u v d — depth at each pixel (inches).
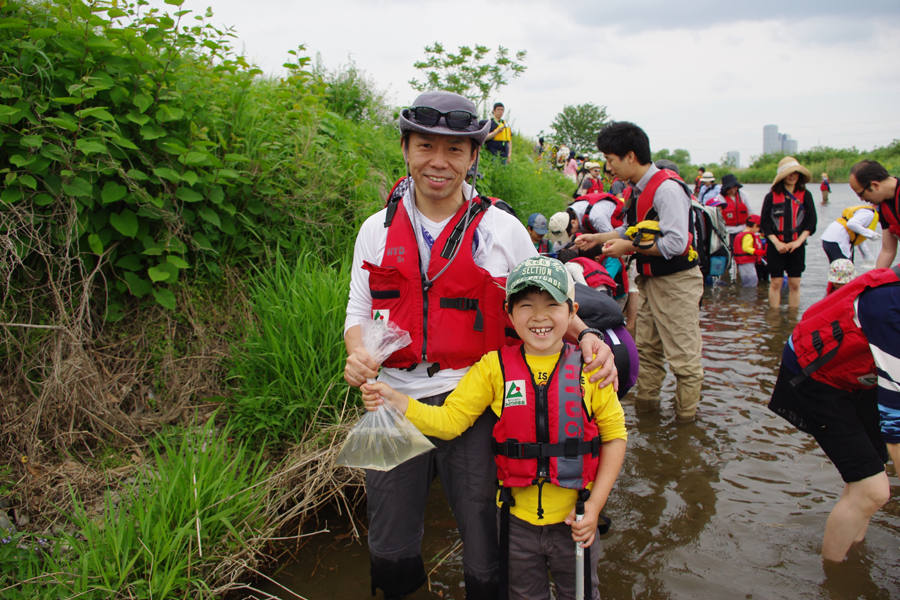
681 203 151.1
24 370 114.3
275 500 110.5
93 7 121.0
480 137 74.0
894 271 88.2
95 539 89.7
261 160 153.5
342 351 127.0
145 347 131.0
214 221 139.3
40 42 119.3
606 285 130.6
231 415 124.9
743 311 287.6
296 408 122.4
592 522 73.4
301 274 145.9
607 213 194.2
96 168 117.8
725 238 349.4
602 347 75.9
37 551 91.4
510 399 75.4
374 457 75.2
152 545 88.4
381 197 195.9
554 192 461.1
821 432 99.5
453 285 76.3
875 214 250.5
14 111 107.0
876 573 100.4
